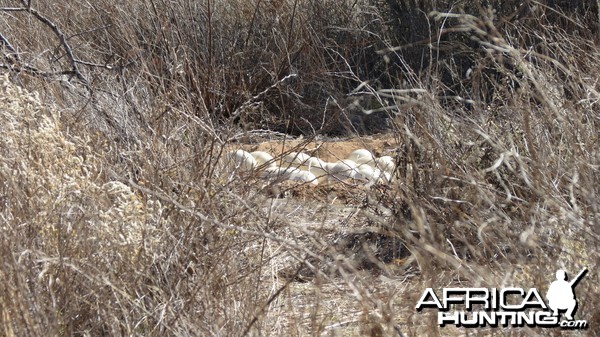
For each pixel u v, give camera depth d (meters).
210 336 5.09
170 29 11.05
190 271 5.90
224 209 6.58
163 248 5.83
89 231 5.39
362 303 5.07
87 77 9.40
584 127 5.98
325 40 14.30
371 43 14.28
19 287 4.68
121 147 7.32
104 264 5.34
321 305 5.88
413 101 5.77
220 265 6.00
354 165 9.31
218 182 6.60
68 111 7.44
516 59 6.32
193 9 13.20
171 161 6.80
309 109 12.80
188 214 6.04
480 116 6.79
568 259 5.12
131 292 5.26
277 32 13.80
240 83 12.54
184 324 5.10
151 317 5.23
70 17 12.27
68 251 5.22
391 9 14.41
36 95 6.25
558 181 5.56
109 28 11.53
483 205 6.14
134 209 5.51
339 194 8.79
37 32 10.39
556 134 6.25
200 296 5.66
